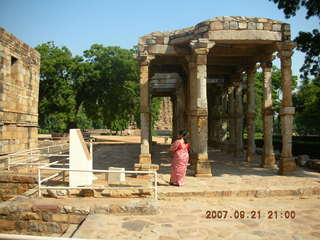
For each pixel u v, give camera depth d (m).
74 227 5.84
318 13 14.83
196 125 10.87
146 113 11.15
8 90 12.06
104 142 32.12
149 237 4.63
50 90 28.95
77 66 28.81
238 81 15.58
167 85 21.53
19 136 13.10
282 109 10.34
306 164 12.04
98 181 8.80
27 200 6.69
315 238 4.63
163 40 11.30
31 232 6.12
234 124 16.75
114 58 28.66
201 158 9.70
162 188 7.65
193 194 7.29
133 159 15.70
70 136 7.84
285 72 10.37
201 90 9.91
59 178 9.45
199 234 4.79
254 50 12.40
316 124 27.17
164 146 25.70
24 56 13.64
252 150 13.56
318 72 16.36
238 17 10.11
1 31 11.45
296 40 15.55
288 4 15.25
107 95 29.75
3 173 10.14
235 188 7.61
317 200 7.14
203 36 10.09
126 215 5.86
